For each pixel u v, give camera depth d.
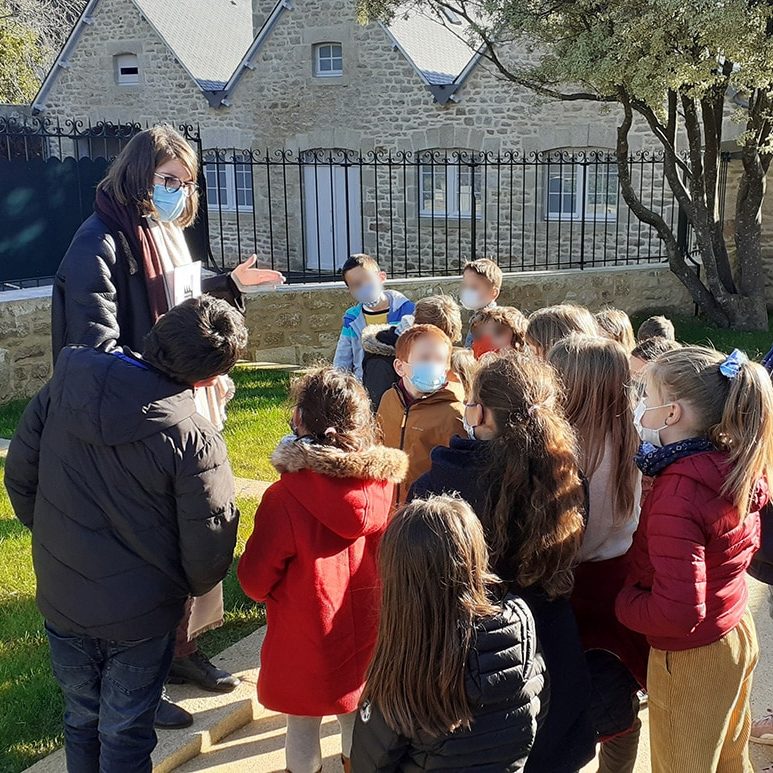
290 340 8.87
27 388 7.07
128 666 2.23
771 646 3.47
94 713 2.32
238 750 2.87
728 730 2.24
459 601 1.74
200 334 2.11
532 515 1.99
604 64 8.52
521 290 10.28
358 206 16.56
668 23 8.09
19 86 21.44
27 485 2.29
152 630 2.21
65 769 2.65
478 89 14.60
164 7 19.14
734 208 12.08
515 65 14.10
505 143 14.54
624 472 2.29
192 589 2.27
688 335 10.16
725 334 10.18
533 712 1.81
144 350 2.16
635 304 11.13
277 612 2.45
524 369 2.11
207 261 8.45
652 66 8.28
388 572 1.78
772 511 2.39
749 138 9.48
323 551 2.38
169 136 2.73
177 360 2.10
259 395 7.11
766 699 3.12
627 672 2.35
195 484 2.12
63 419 2.12
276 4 17.05
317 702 2.43
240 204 18.17
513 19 9.62
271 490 2.41
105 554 2.15
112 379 2.08
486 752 1.76
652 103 8.73
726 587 2.03
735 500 1.96
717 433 1.98
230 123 17.88
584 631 2.39
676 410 2.02
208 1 20.59
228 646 3.39
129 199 2.71
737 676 2.07
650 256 12.34
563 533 2.01
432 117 15.23
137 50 18.77
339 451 2.28
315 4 16.12
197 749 2.82
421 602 1.73
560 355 2.35
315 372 2.41
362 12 10.85
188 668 3.07
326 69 16.61
